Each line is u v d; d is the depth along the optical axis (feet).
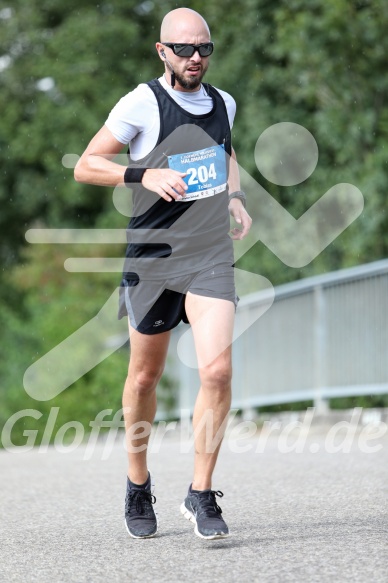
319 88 126.82
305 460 71.46
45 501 57.31
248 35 155.63
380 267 85.10
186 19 41.04
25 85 230.89
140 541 43.52
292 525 45.14
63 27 215.31
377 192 118.21
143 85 41.55
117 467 74.23
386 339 84.53
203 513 41.42
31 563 39.86
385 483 56.80
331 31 118.21
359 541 40.63
